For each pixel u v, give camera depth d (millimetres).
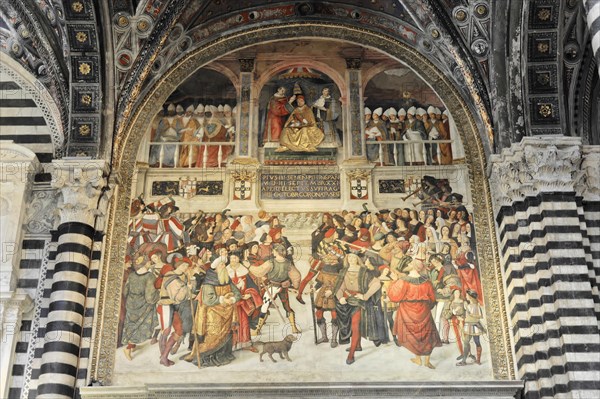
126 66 18234
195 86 19172
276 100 19109
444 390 15727
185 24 18844
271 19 19578
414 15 18734
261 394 15703
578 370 15125
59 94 18391
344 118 18875
